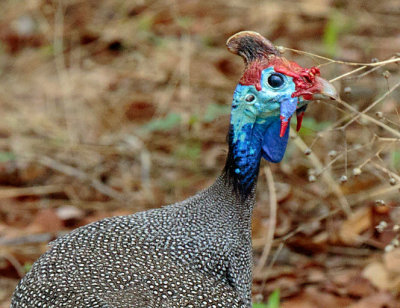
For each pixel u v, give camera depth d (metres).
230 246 7.00
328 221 10.78
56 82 15.02
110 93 14.58
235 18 16.34
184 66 14.70
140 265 6.67
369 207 10.66
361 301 9.56
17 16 16.72
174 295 6.52
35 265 6.78
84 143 13.23
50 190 12.09
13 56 15.91
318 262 10.37
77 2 17.08
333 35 13.25
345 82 10.77
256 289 9.99
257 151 7.02
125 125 13.77
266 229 10.80
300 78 6.79
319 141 11.49
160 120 13.45
